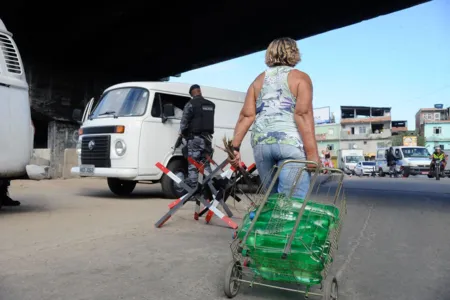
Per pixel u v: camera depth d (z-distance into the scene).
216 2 14.27
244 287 3.32
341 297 3.16
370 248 4.75
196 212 6.15
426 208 8.16
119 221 5.93
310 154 3.39
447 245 4.91
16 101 5.94
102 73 19.92
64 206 7.38
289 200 3.05
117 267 3.73
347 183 17.09
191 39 17.45
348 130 75.75
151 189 11.21
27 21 15.21
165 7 14.58
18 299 2.94
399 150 27.67
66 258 3.97
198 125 7.49
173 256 4.13
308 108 3.44
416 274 3.77
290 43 3.68
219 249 4.43
